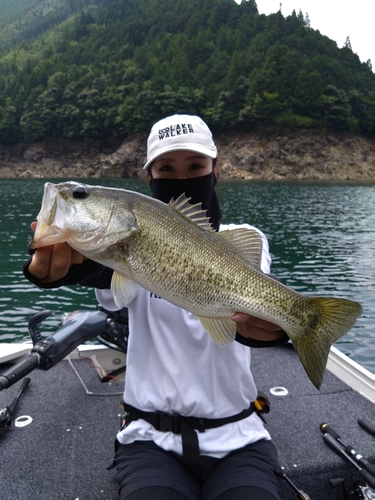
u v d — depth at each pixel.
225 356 0.84
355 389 1.36
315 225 8.90
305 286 4.50
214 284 0.76
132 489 0.75
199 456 0.80
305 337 0.77
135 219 0.73
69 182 0.73
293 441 1.12
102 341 1.43
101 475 1.02
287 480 0.96
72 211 0.71
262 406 0.93
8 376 1.11
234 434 0.83
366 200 14.13
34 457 1.08
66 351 1.25
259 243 0.80
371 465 0.98
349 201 13.84
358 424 1.19
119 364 1.45
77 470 1.03
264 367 1.49
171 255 0.74
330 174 24.31
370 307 3.73
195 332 0.84
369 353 2.77
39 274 0.74
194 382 0.83
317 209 11.72
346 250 6.39
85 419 1.23
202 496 0.78
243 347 0.87
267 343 0.80
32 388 1.38
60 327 1.32
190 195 0.94
